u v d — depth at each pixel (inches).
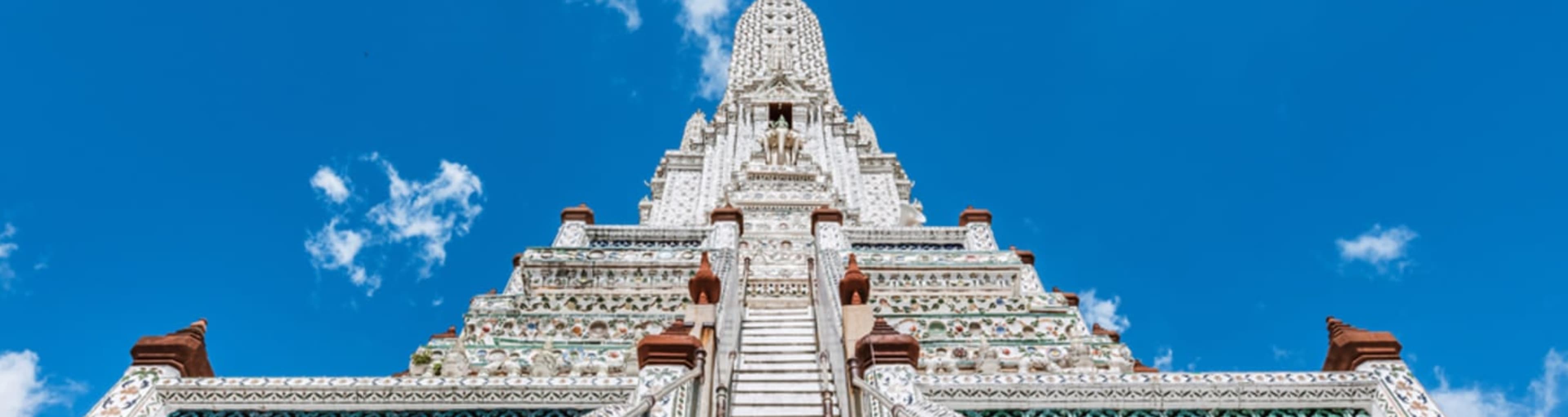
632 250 669.9
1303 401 390.3
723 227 766.5
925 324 573.9
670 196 1144.8
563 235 797.9
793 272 674.8
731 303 510.0
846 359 435.8
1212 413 390.3
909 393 370.9
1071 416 390.0
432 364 513.3
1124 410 391.5
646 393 356.8
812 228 782.5
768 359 479.8
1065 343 537.6
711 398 394.6
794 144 1095.6
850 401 387.2
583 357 501.7
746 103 1285.7
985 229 813.9
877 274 664.4
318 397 399.2
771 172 999.6
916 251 688.4
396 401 398.0
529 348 511.8
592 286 649.0
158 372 406.6
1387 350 407.5
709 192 1101.7
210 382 401.7
